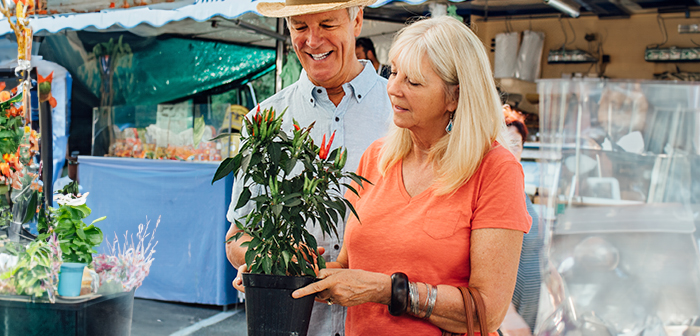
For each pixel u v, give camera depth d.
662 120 1.68
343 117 1.89
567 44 8.12
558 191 1.77
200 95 5.57
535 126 6.99
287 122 1.94
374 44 5.12
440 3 4.34
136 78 5.58
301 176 1.29
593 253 1.70
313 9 1.65
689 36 7.78
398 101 1.36
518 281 2.02
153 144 4.79
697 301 1.61
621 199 1.71
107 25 4.18
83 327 1.59
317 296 1.33
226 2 3.66
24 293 1.58
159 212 4.56
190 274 4.49
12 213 1.89
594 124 1.75
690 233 1.62
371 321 1.42
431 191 1.39
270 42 5.41
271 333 1.23
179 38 5.50
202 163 4.45
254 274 1.23
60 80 5.27
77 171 4.96
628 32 7.99
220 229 4.42
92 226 1.76
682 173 1.65
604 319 1.68
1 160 1.88
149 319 4.18
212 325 4.12
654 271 1.64
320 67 1.79
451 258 1.34
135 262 1.74
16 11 1.94
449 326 1.31
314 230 1.80
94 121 4.99
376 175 1.54
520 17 8.01
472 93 1.32
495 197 1.31
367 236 1.43
